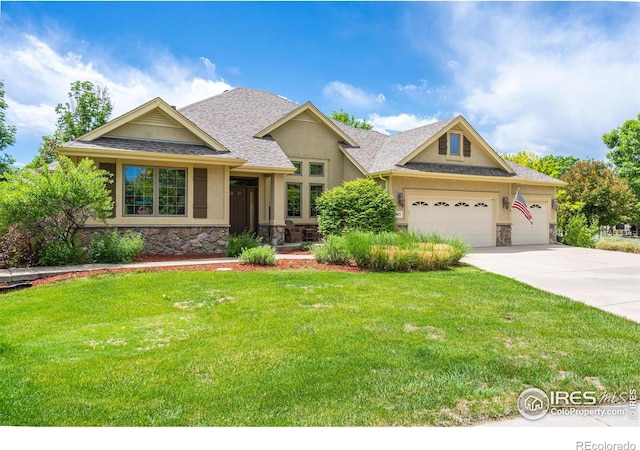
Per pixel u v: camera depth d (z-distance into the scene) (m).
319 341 4.98
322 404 3.51
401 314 6.21
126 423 3.24
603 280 9.48
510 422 3.35
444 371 4.18
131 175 12.73
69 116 26.02
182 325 5.64
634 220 32.94
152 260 11.69
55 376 3.98
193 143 13.99
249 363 4.31
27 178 10.45
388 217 14.67
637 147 33.97
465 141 18.23
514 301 7.21
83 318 6.00
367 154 18.56
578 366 4.35
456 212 17.39
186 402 3.52
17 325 5.70
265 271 9.79
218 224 13.80
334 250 11.28
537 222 19.69
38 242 10.36
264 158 15.41
